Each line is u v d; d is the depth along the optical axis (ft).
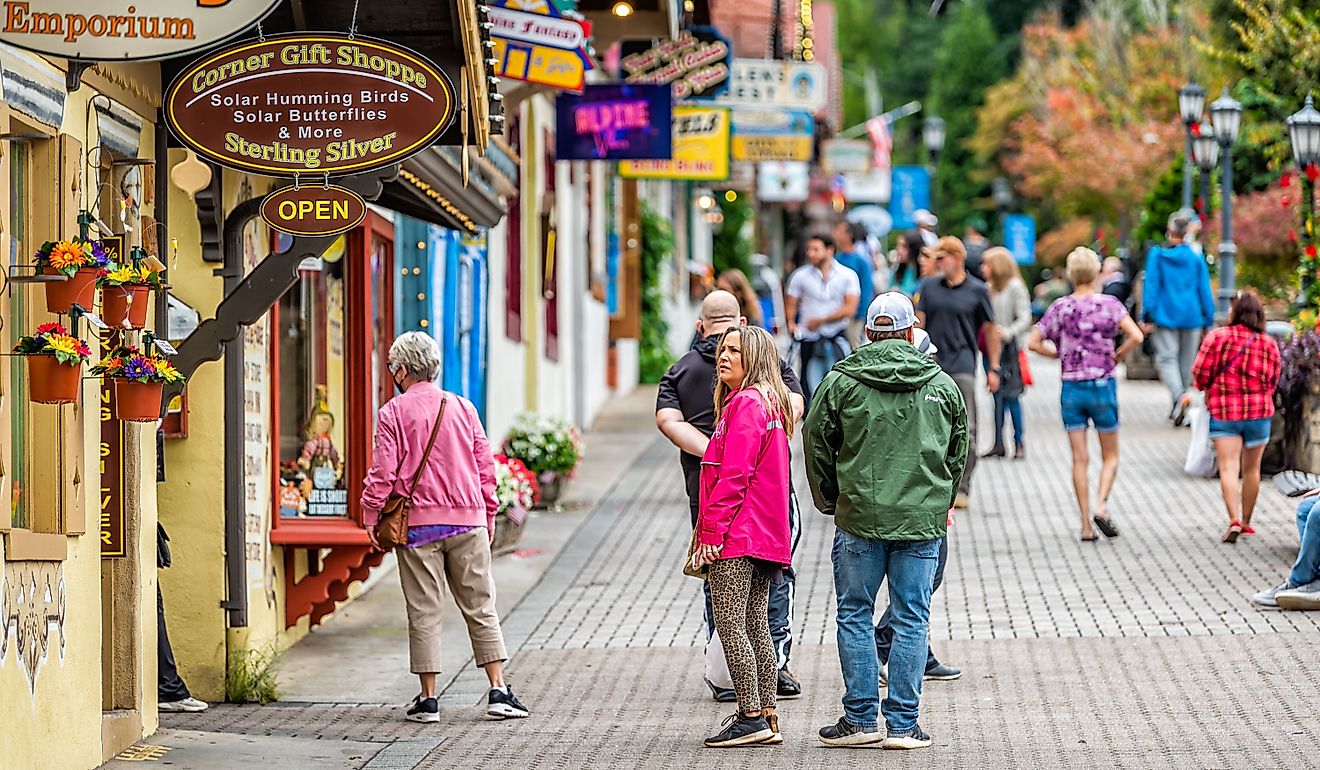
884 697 52.80
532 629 65.10
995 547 77.51
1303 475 68.44
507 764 46.11
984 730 48.14
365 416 61.67
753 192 229.86
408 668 59.88
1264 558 72.95
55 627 41.52
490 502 53.36
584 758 46.60
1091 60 240.73
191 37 37.32
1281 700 50.21
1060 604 65.41
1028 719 49.14
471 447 53.11
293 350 61.82
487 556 52.95
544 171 113.80
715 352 54.19
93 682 44.29
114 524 47.83
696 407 54.13
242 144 43.91
